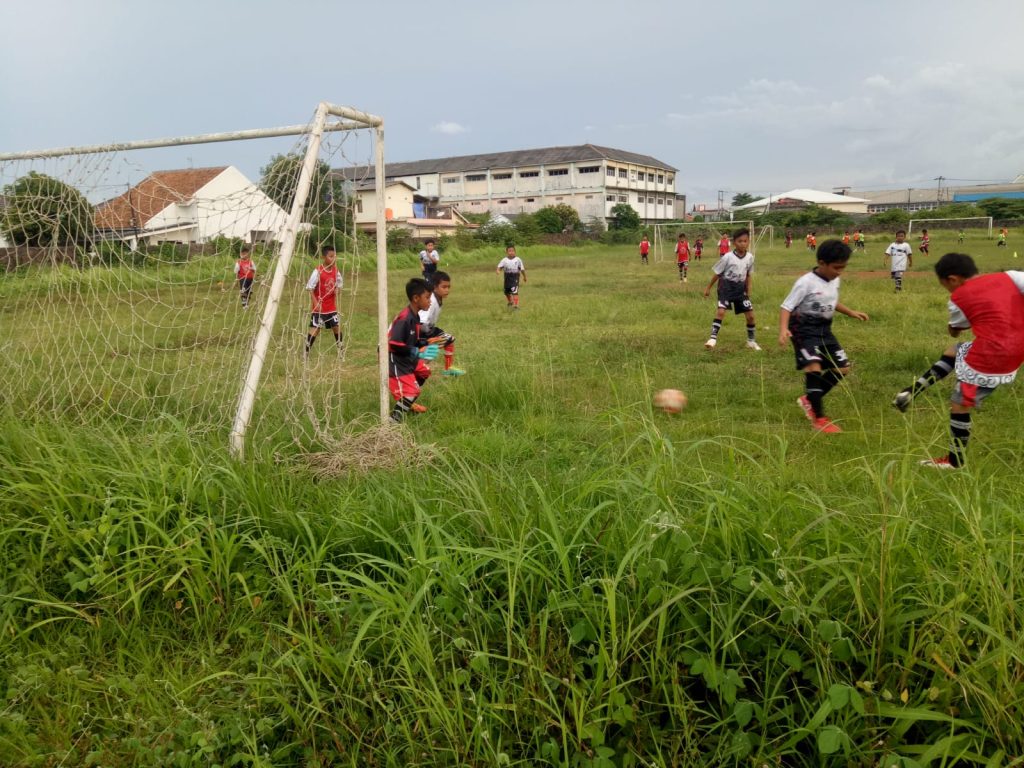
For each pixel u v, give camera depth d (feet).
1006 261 87.25
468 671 8.06
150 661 9.24
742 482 10.16
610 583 7.80
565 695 7.75
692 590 7.75
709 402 21.71
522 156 263.70
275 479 12.39
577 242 187.83
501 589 9.41
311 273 18.33
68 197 20.15
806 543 8.75
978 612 7.67
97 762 7.82
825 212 218.59
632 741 7.62
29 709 8.56
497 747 7.36
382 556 10.59
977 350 15.08
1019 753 6.80
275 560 10.09
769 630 8.11
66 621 10.15
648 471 9.88
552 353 30.09
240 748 7.98
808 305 19.20
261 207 17.38
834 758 7.19
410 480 12.15
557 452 15.72
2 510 11.43
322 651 8.37
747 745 7.27
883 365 26.05
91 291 21.34
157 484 11.58
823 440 17.15
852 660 7.83
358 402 21.34
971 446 15.65
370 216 40.19
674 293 60.08
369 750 7.83
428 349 20.83
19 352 21.65
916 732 7.44
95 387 21.02
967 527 8.79
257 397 19.33
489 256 140.36
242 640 9.62
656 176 287.07
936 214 216.13
